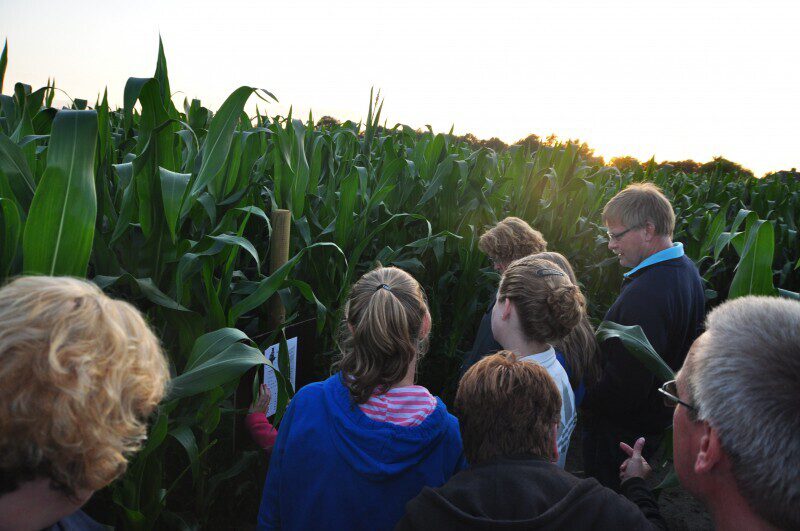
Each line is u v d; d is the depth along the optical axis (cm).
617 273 453
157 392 70
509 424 110
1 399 54
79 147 114
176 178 155
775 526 73
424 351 143
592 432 249
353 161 353
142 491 163
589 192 429
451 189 349
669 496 332
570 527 96
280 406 201
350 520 123
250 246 162
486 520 96
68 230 114
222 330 149
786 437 70
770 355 75
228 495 231
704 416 80
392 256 295
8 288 62
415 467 125
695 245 448
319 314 221
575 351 188
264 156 283
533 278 163
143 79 150
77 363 57
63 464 58
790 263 498
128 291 165
